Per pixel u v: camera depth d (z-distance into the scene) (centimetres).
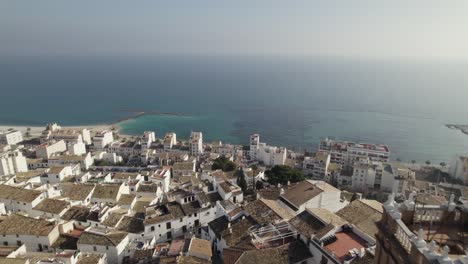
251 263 5297
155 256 6738
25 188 9488
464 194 5834
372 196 13412
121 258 7081
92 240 7050
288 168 12150
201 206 8956
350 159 18312
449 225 2388
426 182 11406
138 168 15662
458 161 8912
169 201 9631
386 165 15562
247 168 14375
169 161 17025
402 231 2055
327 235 5350
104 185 10306
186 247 6750
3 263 5641
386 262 2242
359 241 5275
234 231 6838
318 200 7475
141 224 8306
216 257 6975
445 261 1642
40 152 17162
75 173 13625
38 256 6338
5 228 7369
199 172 14888
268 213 7056
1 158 13325
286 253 5488
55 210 8575
